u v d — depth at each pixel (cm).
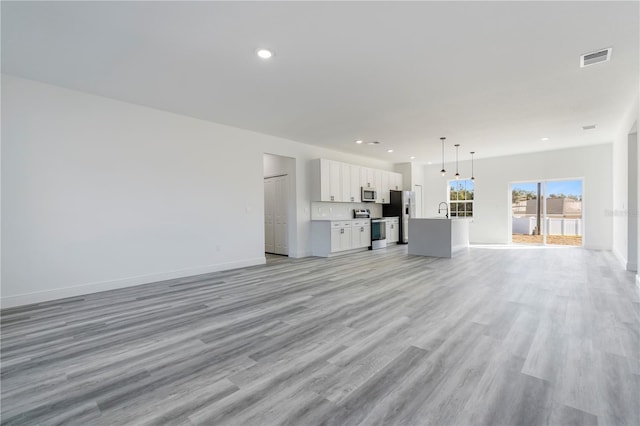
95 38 269
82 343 252
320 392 182
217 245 539
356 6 227
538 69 332
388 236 896
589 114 491
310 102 432
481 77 352
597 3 224
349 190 794
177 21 245
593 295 364
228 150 556
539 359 215
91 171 402
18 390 188
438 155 873
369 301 354
